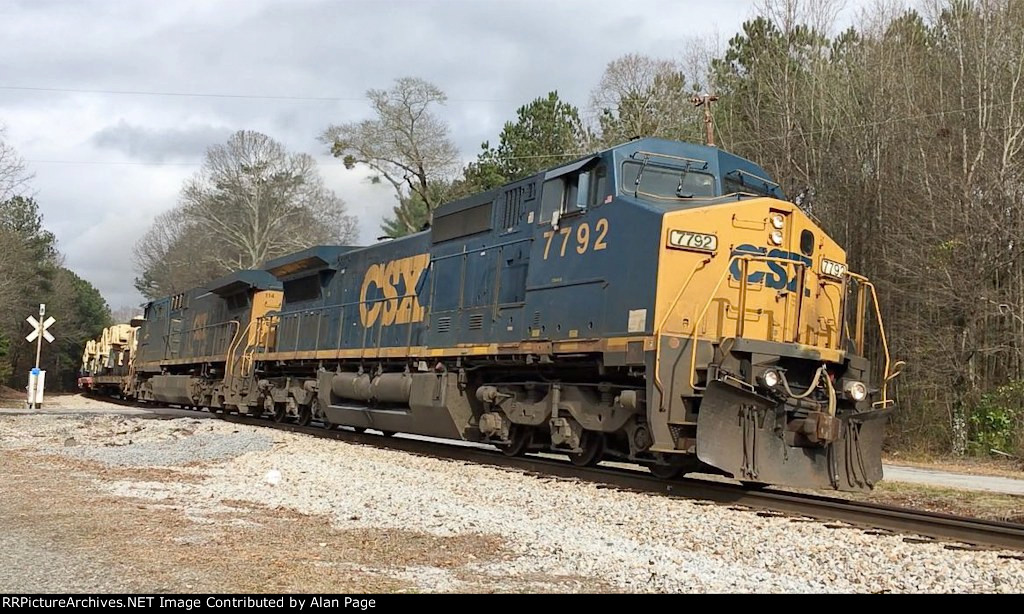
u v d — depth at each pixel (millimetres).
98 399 45125
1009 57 24422
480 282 14414
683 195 11906
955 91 25578
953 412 22609
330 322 20016
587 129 44125
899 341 24859
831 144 29141
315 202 61562
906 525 8586
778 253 11273
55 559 6520
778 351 10406
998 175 22516
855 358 11367
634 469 13820
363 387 17562
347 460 13469
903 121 25797
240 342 24719
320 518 8719
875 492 13172
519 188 13891
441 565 6840
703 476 13594
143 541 7266
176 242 72438
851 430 10648
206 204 59531
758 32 33281
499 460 14039
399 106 51531
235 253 63281
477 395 14414
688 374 10445
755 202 11242
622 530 8375
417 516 8781
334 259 20641
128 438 17250
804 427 10172
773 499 9875
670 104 40719
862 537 7918
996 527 8086
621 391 11430
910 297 24250
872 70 28078
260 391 23266
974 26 24938
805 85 30266
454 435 14883
